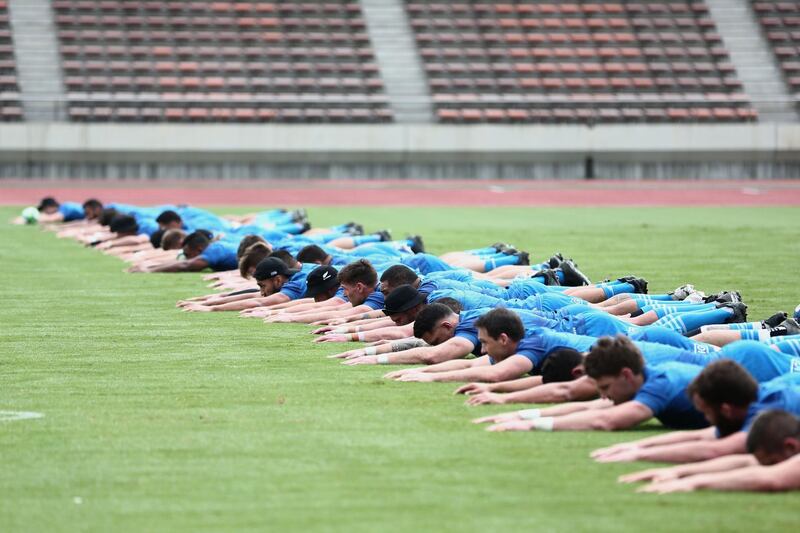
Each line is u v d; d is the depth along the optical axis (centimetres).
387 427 1191
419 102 6388
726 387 1032
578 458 1072
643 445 1083
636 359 1170
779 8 7231
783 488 959
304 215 3300
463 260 2327
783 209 4775
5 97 5950
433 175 6222
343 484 995
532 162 6262
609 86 6788
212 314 2014
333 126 6116
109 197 5222
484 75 6825
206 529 883
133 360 1588
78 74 6462
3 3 6681
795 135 6297
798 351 1426
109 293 2312
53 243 3338
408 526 886
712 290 2328
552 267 2130
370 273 1823
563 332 1475
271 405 1302
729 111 6550
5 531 881
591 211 4703
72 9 6750
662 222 4156
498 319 1372
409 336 1650
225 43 6788
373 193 5531
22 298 2245
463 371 1391
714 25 7150
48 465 1057
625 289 1833
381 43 6931
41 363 1571
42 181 5866
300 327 1858
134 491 978
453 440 1138
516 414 1210
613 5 7256
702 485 969
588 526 884
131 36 6688
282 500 951
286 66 6681
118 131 5925
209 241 2673
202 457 1082
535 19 7194
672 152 6272
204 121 6222
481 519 902
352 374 1473
